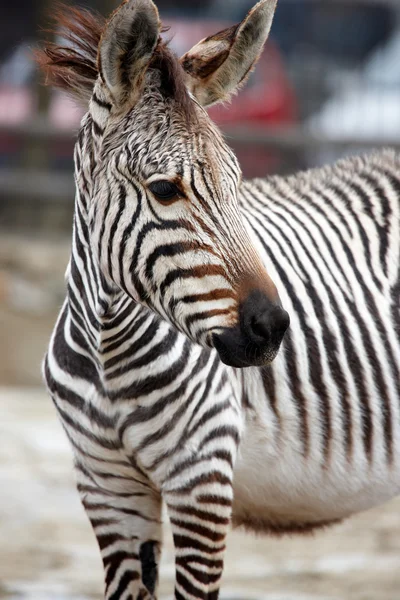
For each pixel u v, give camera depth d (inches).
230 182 281.3
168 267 278.2
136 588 339.0
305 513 367.6
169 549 558.6
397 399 360.8
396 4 1571.1
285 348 341.1
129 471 328.2
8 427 730.2
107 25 275.6
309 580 503.2
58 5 324.2
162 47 289.3
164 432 315.6
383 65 1391.5
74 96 312.8
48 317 1034.7
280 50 1528.1
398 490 372.2
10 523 579.8
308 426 345.1
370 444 356.8
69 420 329.1
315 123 1248.8
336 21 1569.9
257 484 350.0
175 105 281.4
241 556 547.8
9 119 1222.3
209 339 277.7
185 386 313.6
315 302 349.4
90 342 316.2
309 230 361.7
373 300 361.4
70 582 493.7
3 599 462.6
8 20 1274.6
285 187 378.9
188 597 323.3
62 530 576.4
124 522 337.4
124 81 283.6
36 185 1165.7
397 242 374.0
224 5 1528.1
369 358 355.9
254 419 338.3
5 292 1055.6
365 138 1155.3
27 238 1161.4
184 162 275.0
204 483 317.7
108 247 289.3
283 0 1574.8
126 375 313.4
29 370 918.4
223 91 313.4
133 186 281.4
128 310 308.0
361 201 377.4
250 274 276.5
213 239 275.4
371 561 537.6
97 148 293.4
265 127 1188.5
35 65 345.1
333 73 1253.7
